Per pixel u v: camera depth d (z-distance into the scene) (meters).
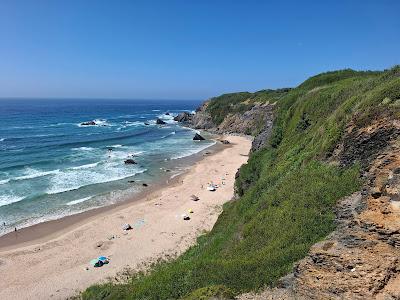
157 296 17.02
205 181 55.06
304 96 40.91
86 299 23.58
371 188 14.88
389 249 12.38
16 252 32.38
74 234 36.16
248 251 18.30
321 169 20.92
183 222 39.16
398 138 16.23
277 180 26.41
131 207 43.94
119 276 28.55
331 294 12.29
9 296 26.38
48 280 28.30
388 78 26.19
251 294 14.13
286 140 36.44
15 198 45.50
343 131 21.19
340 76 52.34
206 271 17.14
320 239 15.66
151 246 33.62
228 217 30.22
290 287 13.63
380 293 11.45
